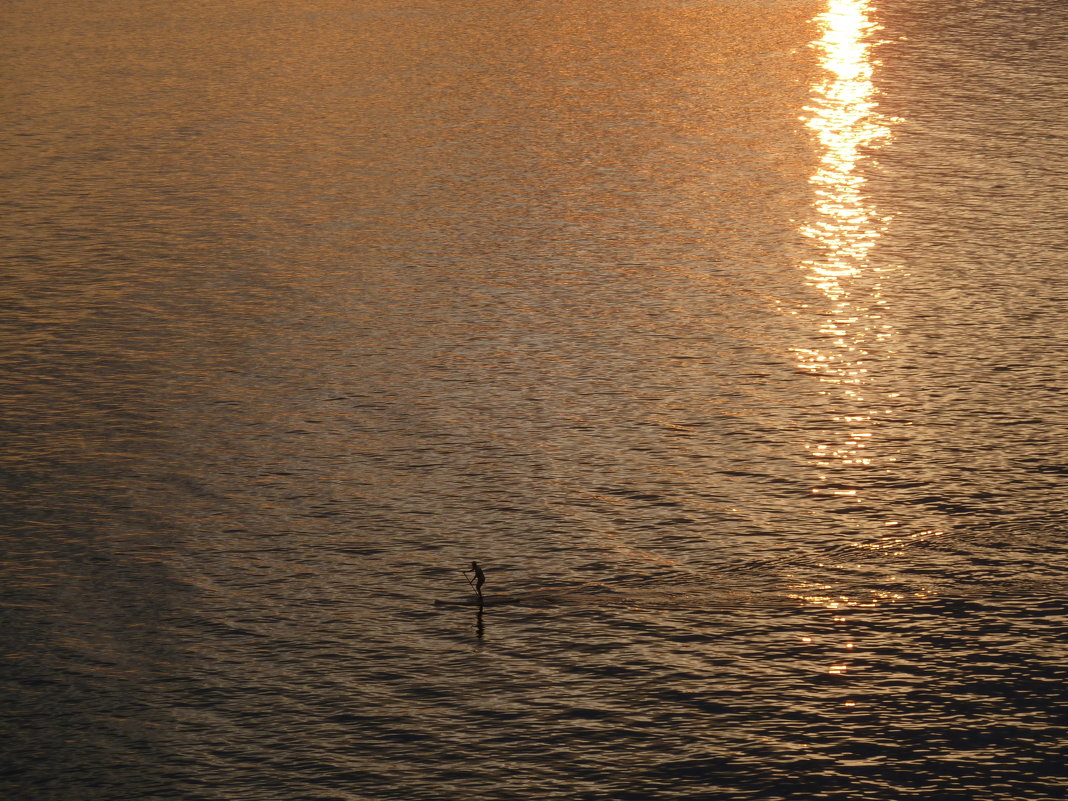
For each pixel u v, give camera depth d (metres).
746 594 48.00
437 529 52.69
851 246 80.56
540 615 47.12
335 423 61.25
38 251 82.00
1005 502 53.28
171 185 93.50
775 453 57.62
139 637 46.22
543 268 78.69
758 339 68.69
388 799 38.31
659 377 65.00
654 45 130.62
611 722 41.59
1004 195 88.12
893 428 59.31
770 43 131.12
